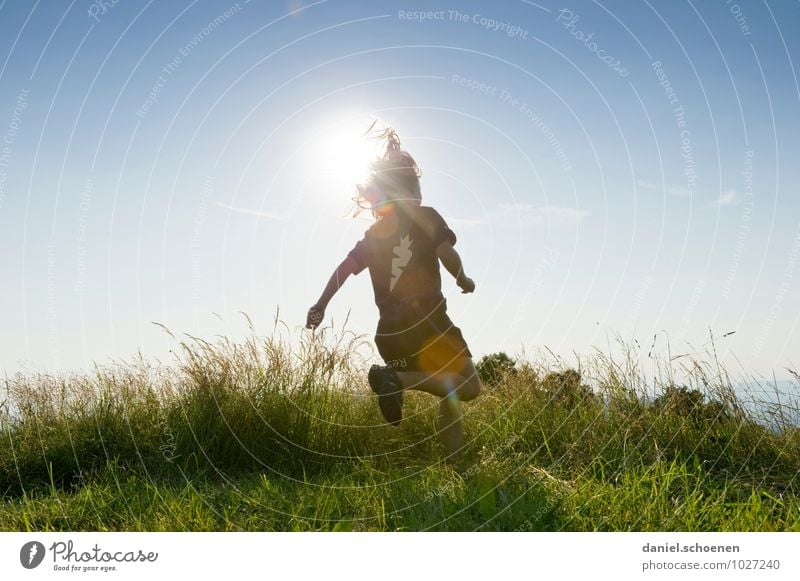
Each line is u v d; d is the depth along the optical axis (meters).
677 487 3.58
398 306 3.93
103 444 4.64
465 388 4.02
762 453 4.07
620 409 4.66
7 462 4.53
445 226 3.97
